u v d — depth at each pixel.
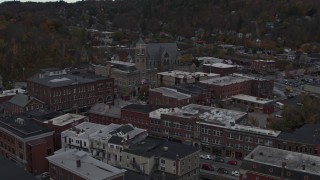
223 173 115.19
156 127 142.88
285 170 91.38
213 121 133.25
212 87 195.88
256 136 123.81
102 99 195.50
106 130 122.31
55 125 127.25
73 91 181.50
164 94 174.38
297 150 117.81
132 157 107.69
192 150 110.12
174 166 104.44
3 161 98.38
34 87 182.50
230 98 196.38
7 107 170.50
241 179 97.50
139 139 118.19
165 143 115.00
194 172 111.19
